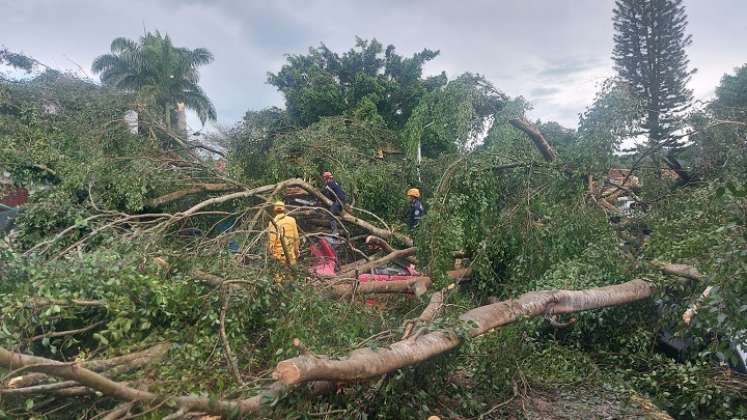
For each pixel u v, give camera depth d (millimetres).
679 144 7348
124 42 28156
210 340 3742
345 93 21484
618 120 6465
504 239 5934
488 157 6602
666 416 3975
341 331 4070
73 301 3723
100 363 3271
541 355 4812
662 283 5078
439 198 6188
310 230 8992
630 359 4902
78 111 8695
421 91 21922
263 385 3178
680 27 20734
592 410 4043
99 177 7148
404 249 7512
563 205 6047
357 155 9617
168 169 8141
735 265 3586
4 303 3547
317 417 3279
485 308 4363
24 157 7219
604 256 5512
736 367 4398
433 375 3807
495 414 4004
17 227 6250
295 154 9484
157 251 4848
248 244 5305
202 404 2562
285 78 23844
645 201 7328
